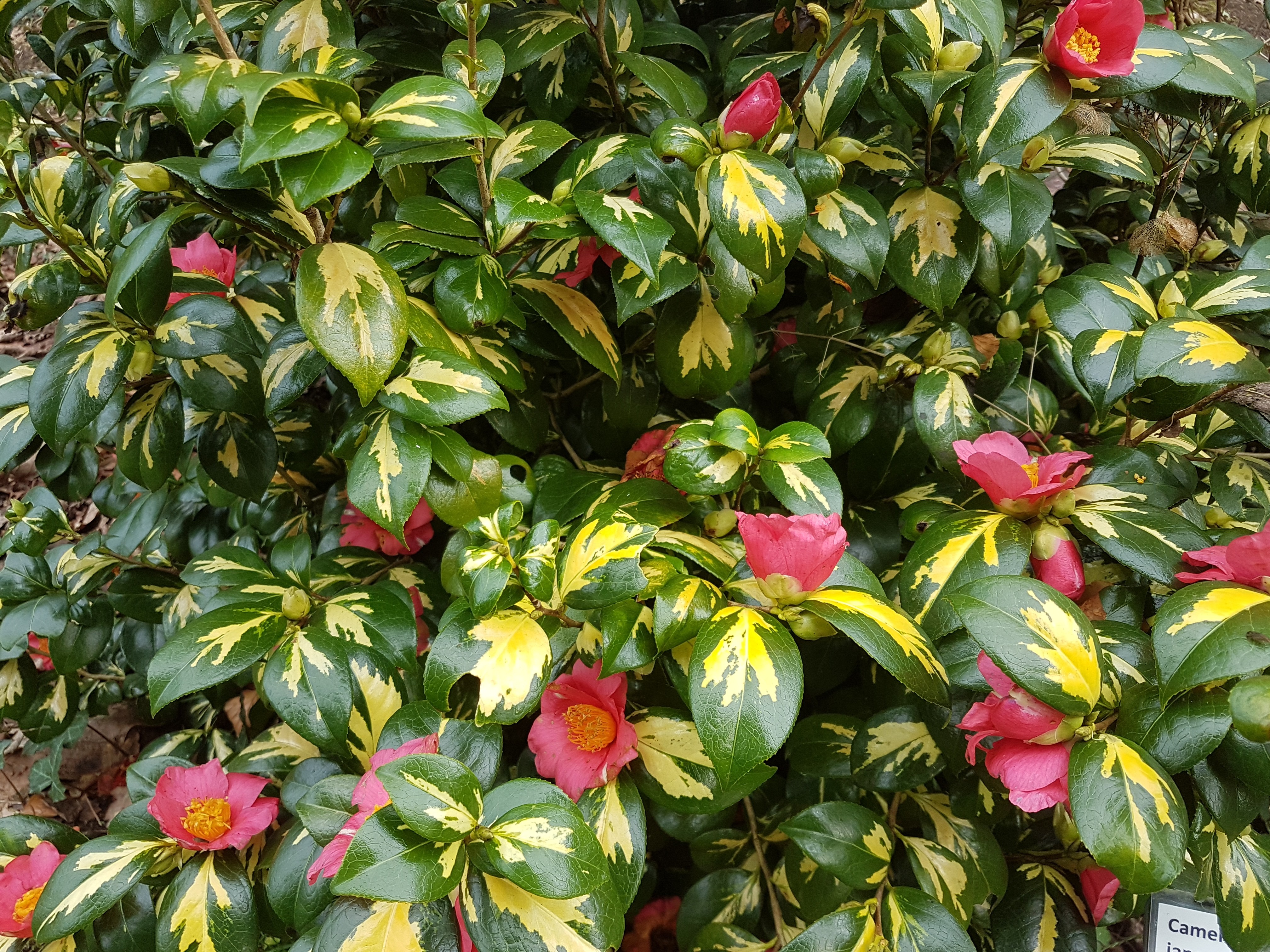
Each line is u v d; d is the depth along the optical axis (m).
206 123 0.45
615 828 0.53
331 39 0.61
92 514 1.36
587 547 0.48
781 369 0.79
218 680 0.52
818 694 0.69
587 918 0.45
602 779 0.53
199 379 0.62
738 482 0.52
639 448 0.69
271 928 0.61
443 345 0.54
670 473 0.52
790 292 0.85
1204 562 0.47
